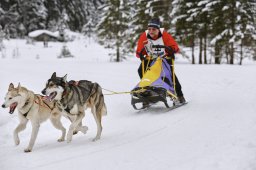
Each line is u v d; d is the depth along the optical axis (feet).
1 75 61.05
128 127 28.04
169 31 113.60
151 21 32.65
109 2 124.77
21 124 24.38
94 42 224.53
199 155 19.36
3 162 20.62
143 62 33.88
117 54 128.26
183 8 109.19
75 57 155.02
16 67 84.28
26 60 122.62
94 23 247.91
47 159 20.74
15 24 211.41
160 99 31.45
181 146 21.44
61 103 24.32
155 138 24.08
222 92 41.04
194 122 27.53
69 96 24.31
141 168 18.02
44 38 191.01
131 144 23.07
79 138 26.20
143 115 31.68
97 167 18.65
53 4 229.45
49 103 24.93
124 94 43.34
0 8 199.31
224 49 111.45
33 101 23.59
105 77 62.59
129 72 73.51
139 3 117.60
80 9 252.62
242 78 53.67
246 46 108.68
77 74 68.23
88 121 31.30
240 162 17.57
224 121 26.86
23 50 168.86
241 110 30.17
